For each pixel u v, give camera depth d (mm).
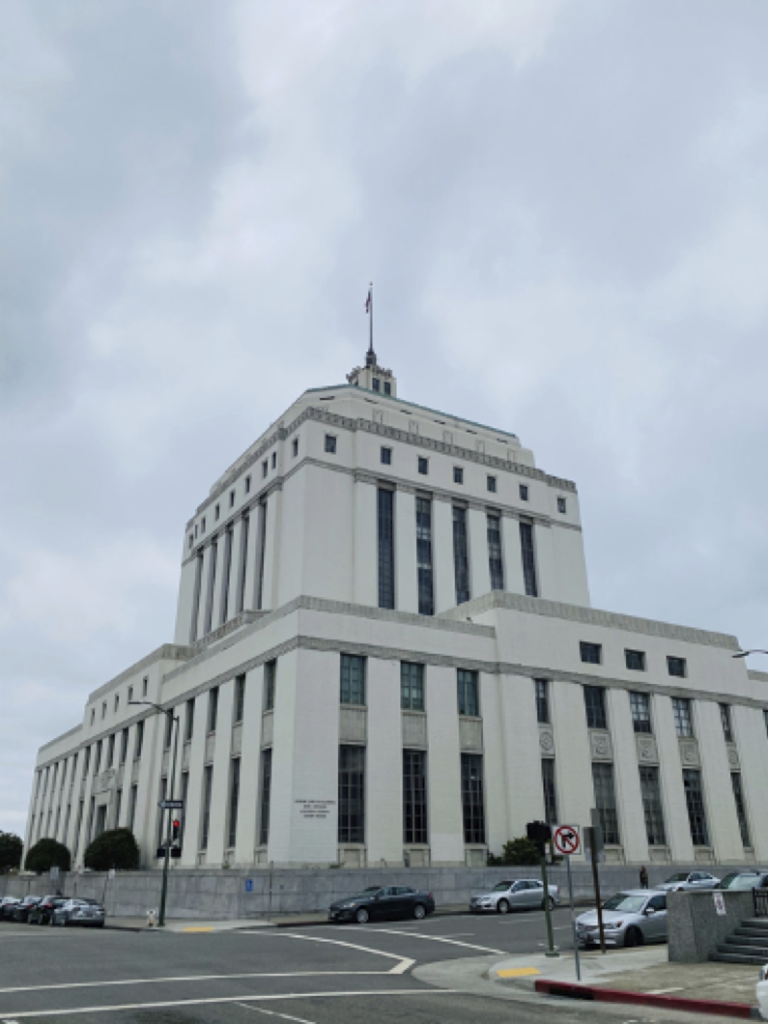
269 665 46438
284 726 42750
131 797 61094
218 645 52906
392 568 64312
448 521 68125
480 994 16453
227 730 49125
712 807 53938
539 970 19172
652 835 51125
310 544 61344
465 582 67438
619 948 23281
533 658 50938
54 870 60344
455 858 44281
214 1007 13828
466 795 46250
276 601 62656
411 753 45250
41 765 90250
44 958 20625
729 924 20438
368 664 45156
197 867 48844
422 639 47500
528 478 74688
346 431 66562
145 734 60938
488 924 31109
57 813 79438
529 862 44469
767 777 58000
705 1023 13125
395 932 28453
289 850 39656
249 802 44531
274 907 37469
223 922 35750
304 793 40875
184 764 54438
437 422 76875
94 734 72750
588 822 48844
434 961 21453
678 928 19953
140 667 65312
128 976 17438
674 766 53656
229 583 71000
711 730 56469
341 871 39469
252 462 72250
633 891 25984
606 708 52844
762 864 54438
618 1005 15086
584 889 44906
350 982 17469
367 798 42562
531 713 49594
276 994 15492
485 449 75188
